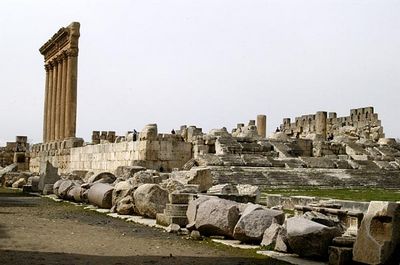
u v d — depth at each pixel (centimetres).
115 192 2334
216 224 1467
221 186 2239
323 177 4091
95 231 1630
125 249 1283
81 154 4819
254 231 1383
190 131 4706
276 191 3306
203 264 1101
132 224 1853
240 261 1142
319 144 5250
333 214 1515
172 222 1705
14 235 1479
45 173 3653
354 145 5488
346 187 3962
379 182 4212
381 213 1035
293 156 4831
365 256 1038
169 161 3838
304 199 2220
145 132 3775
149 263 1098
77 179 3522
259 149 4725
